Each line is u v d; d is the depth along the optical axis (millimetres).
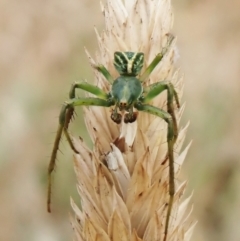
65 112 81
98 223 75
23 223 143
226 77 182
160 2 80
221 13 218
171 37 80
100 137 76
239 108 161
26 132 159
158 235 75
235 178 144
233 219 140
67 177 139
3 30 210
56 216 142
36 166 153
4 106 165
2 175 152
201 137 151
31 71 191
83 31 203
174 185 76
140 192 75
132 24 80
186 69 188
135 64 80
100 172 74
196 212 141
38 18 212
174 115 78
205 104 160
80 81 82
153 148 77
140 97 81
